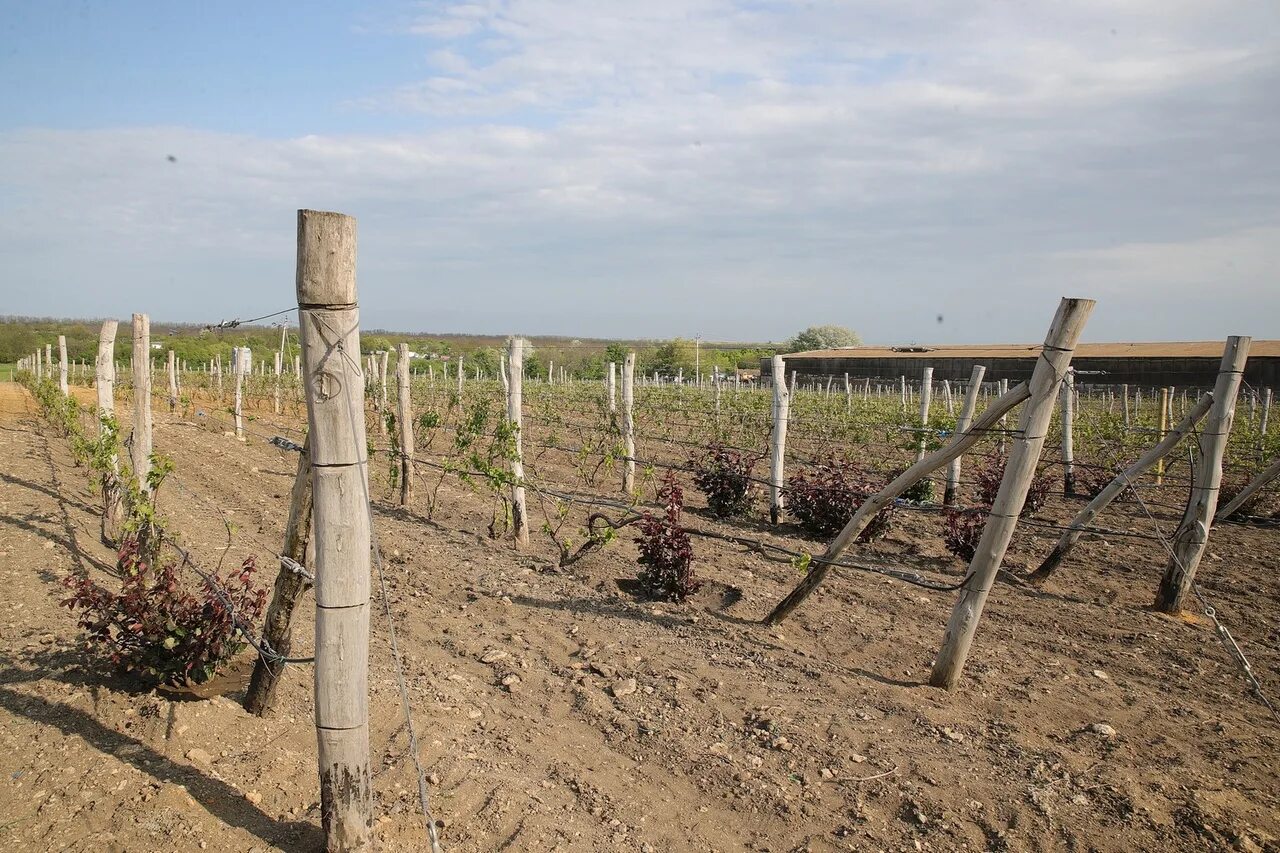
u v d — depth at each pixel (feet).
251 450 57.31
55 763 13.28
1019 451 17.16
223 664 16.06
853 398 88.99
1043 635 22.63
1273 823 13.38
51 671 16.48
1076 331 16.37
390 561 28.09
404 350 37.73
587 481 46.47
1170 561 24.56
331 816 10.97
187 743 13.99
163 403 89.40
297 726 15.03
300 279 9.97
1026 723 16.96
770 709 16.89
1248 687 19.29
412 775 13.78
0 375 124.06
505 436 30.76
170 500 35.12
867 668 19.72
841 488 33.09
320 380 10.10
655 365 226.79
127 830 11.60
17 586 21.70
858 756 15.15
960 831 13.06
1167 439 24.64
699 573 27.27
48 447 50.98
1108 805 13.75
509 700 17.53
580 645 20.59
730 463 37.91
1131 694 18.62
